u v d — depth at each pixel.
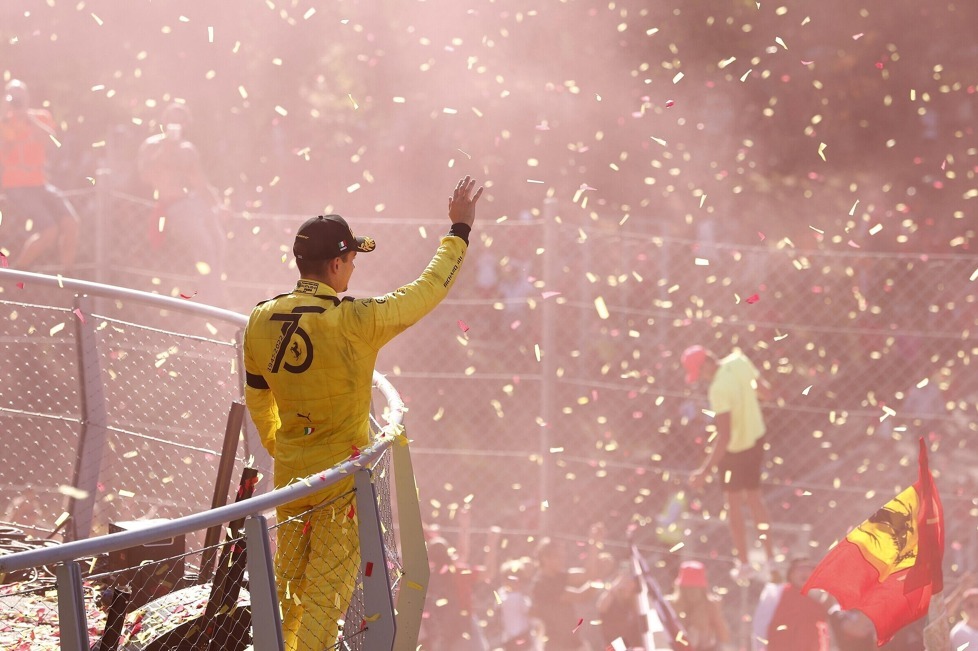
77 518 11.62
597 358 21.59
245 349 7.78
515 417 22.00
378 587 7.20
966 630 17.02
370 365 7.67
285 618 7.77
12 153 20.61
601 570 19.00
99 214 20.41
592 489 21.12
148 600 9.44
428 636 17.94
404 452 8.73
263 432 8.07
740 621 19.91
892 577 13.76
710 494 21.72
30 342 18.70
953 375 22.12
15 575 10.31
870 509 21.48
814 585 14.01
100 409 11.85
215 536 9.59
